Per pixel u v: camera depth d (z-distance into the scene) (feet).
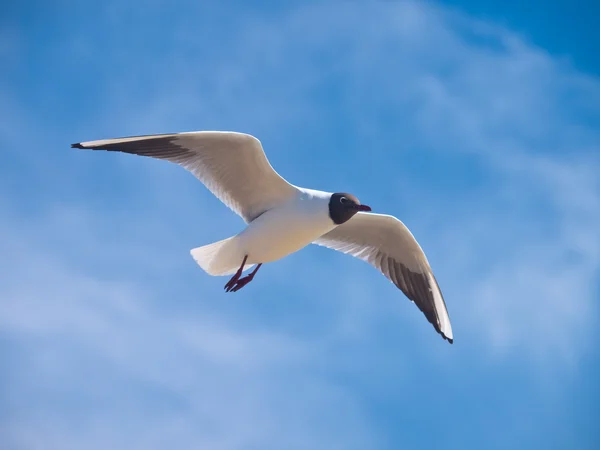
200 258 38.01
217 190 38.22
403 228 41.01
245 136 35.47
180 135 36.14
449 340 42.04
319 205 37.37
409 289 43.24
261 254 37.91
